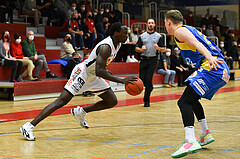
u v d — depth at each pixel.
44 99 9.38
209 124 5.22
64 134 4.55
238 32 25.20
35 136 4.42
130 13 19.50
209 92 3.69
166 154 3.46
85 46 13.72
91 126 5.14
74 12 14.59
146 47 7.45
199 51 3.39
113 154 3.48
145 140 4.15
